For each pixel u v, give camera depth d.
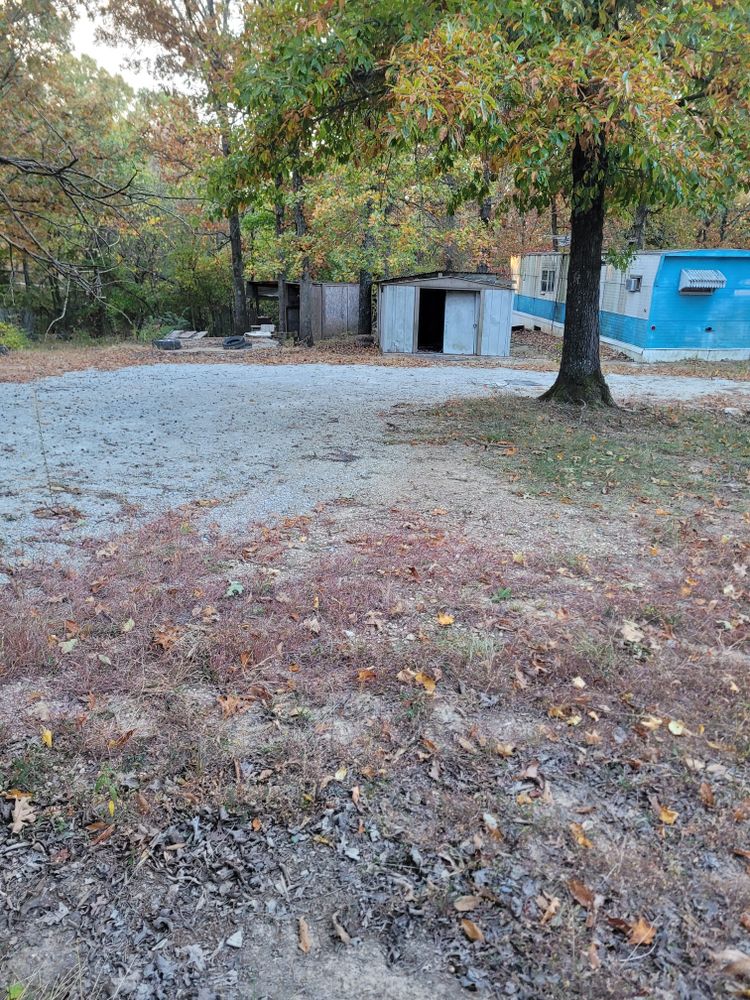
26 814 2.59
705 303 17.47
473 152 8.72
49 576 4.55
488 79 6.04
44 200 9.70
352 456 7.80
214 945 2.10
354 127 9.09
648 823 2.55
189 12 17.64
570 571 4.70
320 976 2.01
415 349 19.28
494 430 9.16
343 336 23.39
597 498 6.37
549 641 3.75
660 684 3.38
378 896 2.26
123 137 20.12
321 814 2.60
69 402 11.09
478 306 18.83
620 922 2.14
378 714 3.18
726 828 2.51
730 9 7.14
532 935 2.12
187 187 21.39
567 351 11.05
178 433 8.89
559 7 7.05
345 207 18.44
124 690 3.35
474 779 2.77
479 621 3.99
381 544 5.10
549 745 2.97
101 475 6.93
